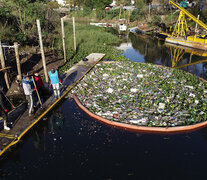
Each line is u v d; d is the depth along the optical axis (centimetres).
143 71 1273
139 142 630
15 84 1042
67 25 3325
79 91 970
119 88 1002
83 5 5662
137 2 5444
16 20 1867
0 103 610
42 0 2816
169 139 644
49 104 826
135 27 3928
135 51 2059
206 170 524
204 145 616
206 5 3759
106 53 1817
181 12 2509
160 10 4431
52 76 827
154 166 537
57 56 1623
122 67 1354
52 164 547
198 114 759
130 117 741
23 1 2070
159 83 1068
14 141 603
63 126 718
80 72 1228
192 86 1035
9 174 514
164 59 1759
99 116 753
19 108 795
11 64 1246
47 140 645
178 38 2541
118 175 509
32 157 574
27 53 1523
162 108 800
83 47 1997
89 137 659
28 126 673
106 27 3872
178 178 499
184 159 561
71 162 554
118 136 661
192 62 1673
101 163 549
